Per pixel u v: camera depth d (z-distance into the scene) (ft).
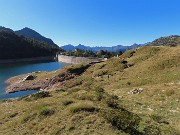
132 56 286.66
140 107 98.17
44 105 80.84
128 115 66.69
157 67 207.00
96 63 320.29
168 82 161.79
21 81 319.47
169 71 188.85
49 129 63.36
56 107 76.33
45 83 292.40
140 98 121.60
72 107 70.28
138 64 244.42
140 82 181.78
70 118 65.62
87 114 66.49
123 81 198.90
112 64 272.51
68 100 80.23
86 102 76.02
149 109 95.50
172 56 218.79
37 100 104.99
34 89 285.84
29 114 76.02
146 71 208.74
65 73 302.66
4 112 90.68
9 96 255.50
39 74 349.41
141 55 269.85
